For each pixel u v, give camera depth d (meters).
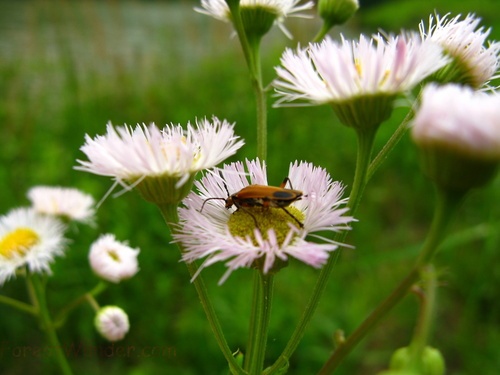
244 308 0.13
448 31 0.05
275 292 0.14
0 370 0.13
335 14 0.07
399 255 0.15
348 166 0.21
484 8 0.35
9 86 0.22
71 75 0.22
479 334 0.14
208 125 0.05
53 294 0.13
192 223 0.05
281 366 0.05
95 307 0.08
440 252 0.16
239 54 0.30
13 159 0.18
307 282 0.14
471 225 0.17
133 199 0.16
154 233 0.15
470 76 0.05
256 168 0.05
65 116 0.21
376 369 0.14
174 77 0.26
